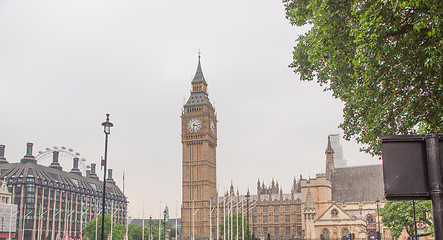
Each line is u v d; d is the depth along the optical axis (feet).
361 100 111.55
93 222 597.93
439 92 86.22
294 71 164.66
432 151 33.94
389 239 434.30
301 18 152.97
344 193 514.68
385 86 96.17
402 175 34.47
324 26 112.37
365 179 516.32
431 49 76.64
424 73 86.63
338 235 432.66
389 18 83.10
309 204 449.89
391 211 262.06
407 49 85.35
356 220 430.20
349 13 106.22
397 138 35.14
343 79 128.67
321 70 148.05
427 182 34.12
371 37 83.46
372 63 88.99
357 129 138.41
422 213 241.14
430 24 80.59
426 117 94.07
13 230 568.41
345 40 110.11
